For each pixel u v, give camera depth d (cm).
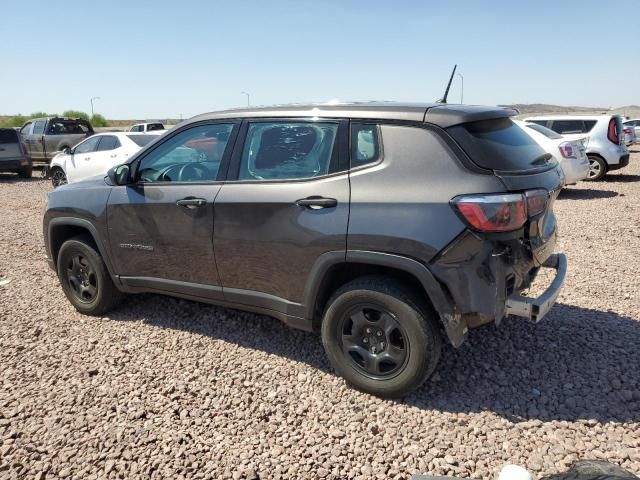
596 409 311
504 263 291
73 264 467
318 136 340
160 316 460
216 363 376
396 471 264
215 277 382
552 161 359
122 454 279
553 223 360
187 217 382
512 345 390
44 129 1925
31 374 362
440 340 314
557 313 447
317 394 335
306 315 346
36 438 293
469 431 295
